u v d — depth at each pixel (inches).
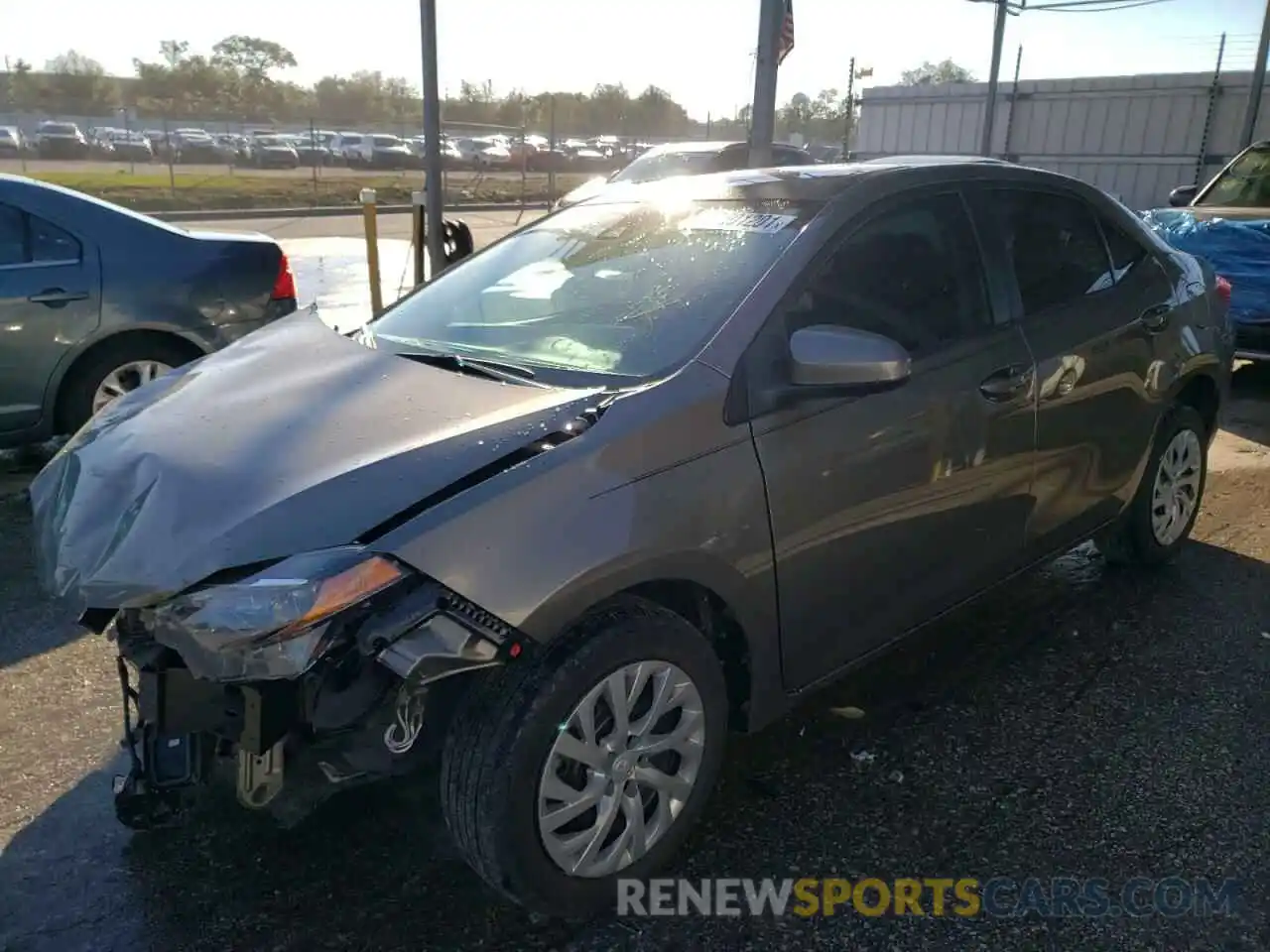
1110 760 125.9
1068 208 152.5
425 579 87.0
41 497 111.9
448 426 99.1
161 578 89.8
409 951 97.1
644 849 102.5
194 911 101.7
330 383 112.5
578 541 92.0
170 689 95.5
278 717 90.2
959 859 109.0
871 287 121.7
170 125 1996.8
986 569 137.8
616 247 132.1
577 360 113.5
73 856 109.1
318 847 110.7
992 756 127.0
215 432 104.3
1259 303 305.0
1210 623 161.9
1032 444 137.3
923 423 120.6
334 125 2240.4
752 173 139.9
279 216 887.7
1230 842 111.2
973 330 130.5
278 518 89.6
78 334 219.8
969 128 893.8
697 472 100.6
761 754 127.6
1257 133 728.3
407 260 546.0
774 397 107.4
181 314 230.1
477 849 92.8
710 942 98.1
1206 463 185.3
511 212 953.5
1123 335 152.3
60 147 1594.5
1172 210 346.6
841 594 117.1
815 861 108.8
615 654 95.0
